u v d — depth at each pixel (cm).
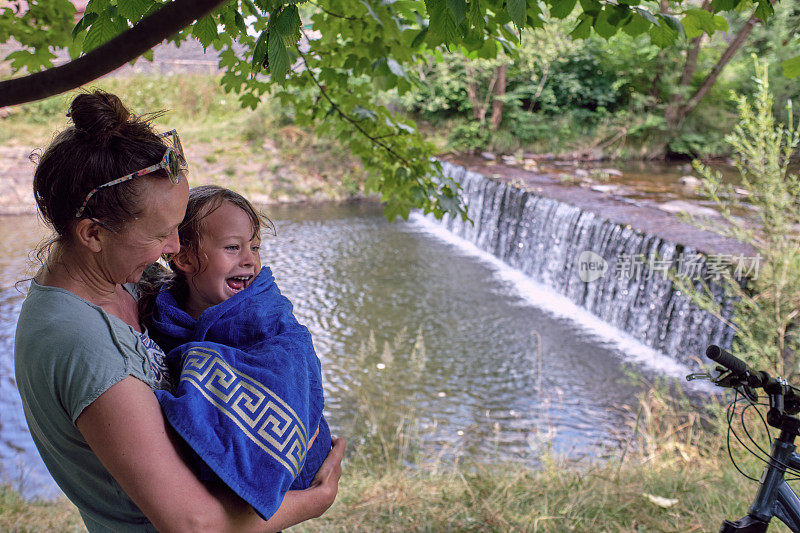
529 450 616
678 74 1770
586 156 1727
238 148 1557
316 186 1542
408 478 417
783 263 605
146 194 102
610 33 197
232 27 171
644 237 937
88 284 109
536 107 1892
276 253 1198
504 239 1270
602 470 417
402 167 304
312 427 121
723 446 494
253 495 102
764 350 588
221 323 127
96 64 102
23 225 1218
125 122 104
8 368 746
